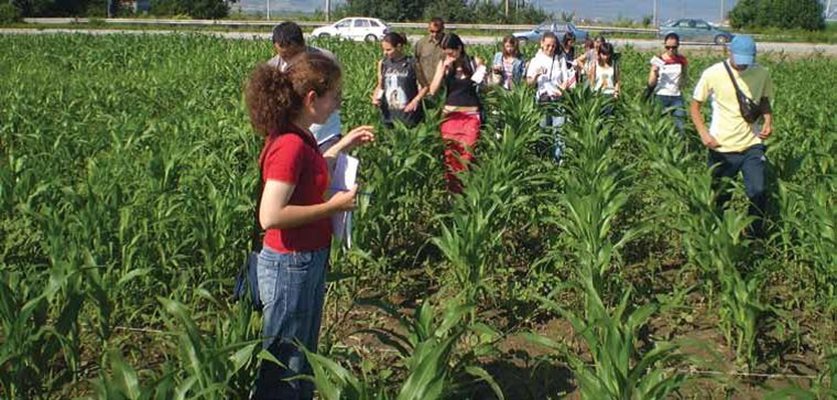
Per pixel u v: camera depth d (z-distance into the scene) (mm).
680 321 7215
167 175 8422
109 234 6941
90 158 10188
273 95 4684
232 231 7473
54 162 10180
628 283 7488
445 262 8141
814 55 39562
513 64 14914
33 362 5250
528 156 10461
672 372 6074
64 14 70500
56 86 18172
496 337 6480
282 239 4840
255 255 4984
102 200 7504
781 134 12219
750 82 8789
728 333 6621
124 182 8984
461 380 6035
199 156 10500
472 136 10750
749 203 8914
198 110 15281
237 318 4863
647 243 8984
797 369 6375
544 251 8734
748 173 8859
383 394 4324
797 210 8023
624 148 13391
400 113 11438
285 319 4902
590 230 6793
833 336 6828
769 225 8844
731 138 8922
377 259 8172
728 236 6613
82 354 6402
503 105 13031
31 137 12062
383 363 6367
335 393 4160
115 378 4129
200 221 7051
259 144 11031
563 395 5953
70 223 7117
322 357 4289
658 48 43312
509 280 7820
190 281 7285
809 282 7711
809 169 10945
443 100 10766
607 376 4629
